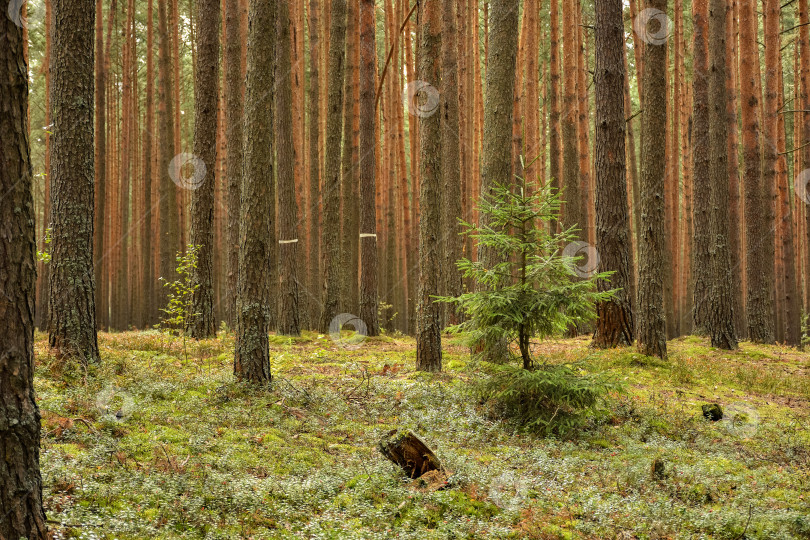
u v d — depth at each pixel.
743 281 27.86
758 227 16.86
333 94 16.61
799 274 27.09
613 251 13.10
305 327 19.34
